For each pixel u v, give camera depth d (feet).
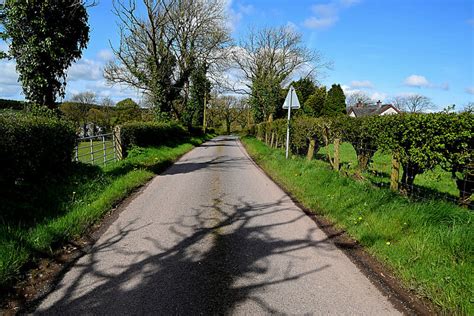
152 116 104.99
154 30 86.48
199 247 16.72
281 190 30.81
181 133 101.76
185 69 103.04
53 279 13.29
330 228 19.81
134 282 13.07
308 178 31.96
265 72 139.74
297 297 12.07
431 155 17.84
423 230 15.93
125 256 15.56
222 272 14.01
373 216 19.17
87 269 14.20
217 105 248.52
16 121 22.15
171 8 93.71
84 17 35.35
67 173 28.53
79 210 21.20
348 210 21.31
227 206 24.86
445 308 11.26
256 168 46.50
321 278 13.52
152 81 91.40
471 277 12.19
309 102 169.68
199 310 11.21
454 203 17.71
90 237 18.11
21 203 19.54
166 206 24.76
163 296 12.05
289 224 20.53
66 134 29.81
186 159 58.29
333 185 27.12
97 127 130.11
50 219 18.90
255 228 19.75
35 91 33.24
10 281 12.80
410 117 19.86
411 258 14.33
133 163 43.24
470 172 15.99
